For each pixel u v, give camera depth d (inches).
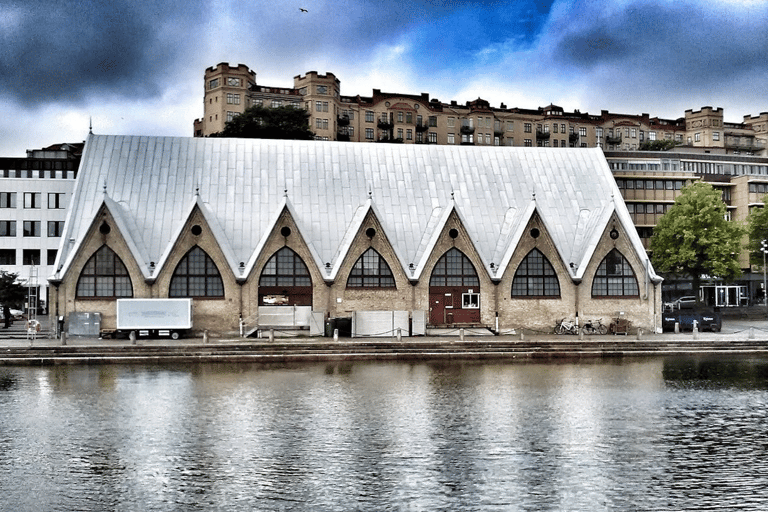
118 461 989.8
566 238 2504.9
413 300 2341.3
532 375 1680.6
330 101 6422.2
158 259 2283.5
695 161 4414.4
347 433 1126.4
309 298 2316.7
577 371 1747.0
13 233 3961.6
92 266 2240.4
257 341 2073.1
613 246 2421.3
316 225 2423.7
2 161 4288.9
